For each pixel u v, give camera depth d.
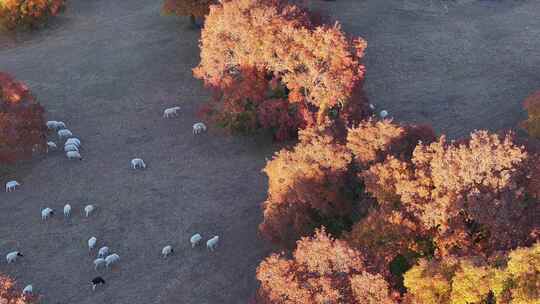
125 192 56.62
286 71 59.28
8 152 57.06
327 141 45.09
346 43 57.66
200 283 46.38
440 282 33.31
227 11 60.28
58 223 53.00
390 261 39.25
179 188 56.91
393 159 41.84
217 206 54.41
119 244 50.47
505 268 32.75
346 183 45.41
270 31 58.28
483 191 39.12
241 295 45.12
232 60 61.34
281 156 46.41
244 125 59.91
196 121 67.56
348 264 35.69
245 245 49.84
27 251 49.94
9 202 55.62
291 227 45.09
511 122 64.56
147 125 67.19
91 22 94.56
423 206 39.62
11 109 59.38
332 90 56.59
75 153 61.03
